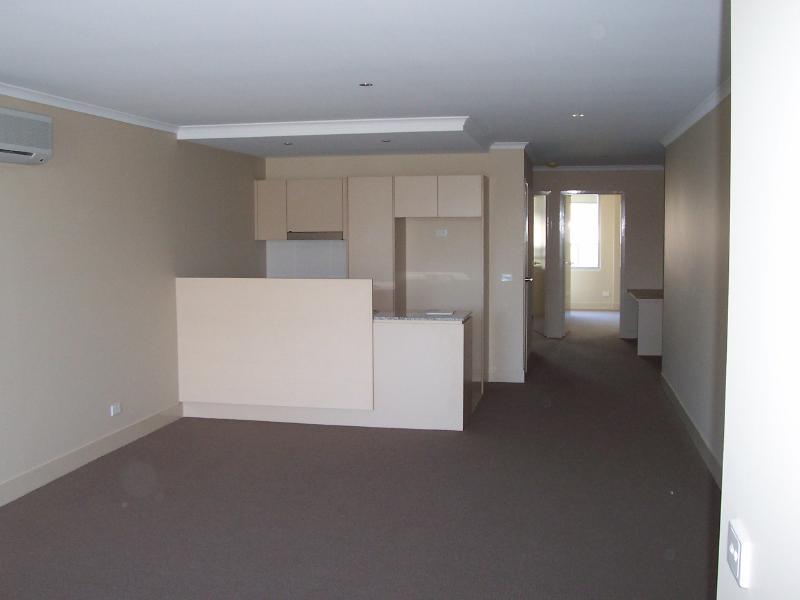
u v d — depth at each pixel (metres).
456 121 5.91
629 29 3.39
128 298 5.61
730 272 1.42
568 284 12.48
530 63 4.05
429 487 4.64
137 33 3.41
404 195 7.44
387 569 3.51
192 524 4.04
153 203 5.94
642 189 10.83
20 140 4.26
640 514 4.20
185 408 6.42
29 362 4.60
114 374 5.45
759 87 1.23
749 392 1.30
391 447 5.50
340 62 3.99
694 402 5.72
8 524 4.05
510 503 4.37
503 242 7.79
